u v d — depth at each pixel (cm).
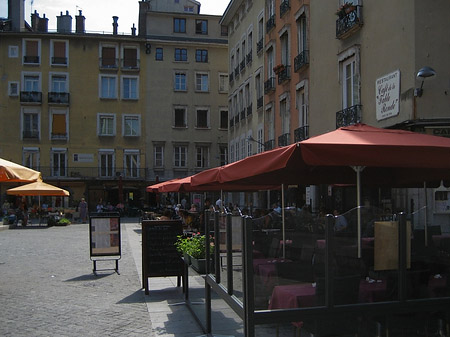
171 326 654
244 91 3216
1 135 4500
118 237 1123
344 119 1559
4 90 4534
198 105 4822
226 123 4869
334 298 429
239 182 971
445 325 463
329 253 429
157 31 4809
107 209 4147
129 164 4697
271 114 2581
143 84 4744
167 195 4631
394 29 1302
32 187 2944
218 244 571
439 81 1195
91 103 4650
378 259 443
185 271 797
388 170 902
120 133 4688
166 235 869
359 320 439
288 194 2370
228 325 594
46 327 647
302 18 2072
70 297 840
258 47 2819
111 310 744
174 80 4788
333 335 430
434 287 460
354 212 442
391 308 439
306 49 1977
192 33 4866
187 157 4784
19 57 4566
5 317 700
